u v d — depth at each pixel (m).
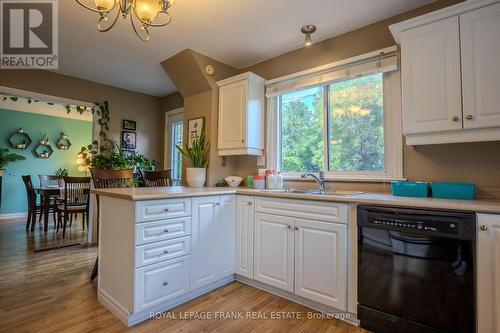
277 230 2.17
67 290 2.25
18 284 2.36
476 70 1.65
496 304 1.34
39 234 4.29
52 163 6.48
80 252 3.34
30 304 2.01
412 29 1.88
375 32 2.38
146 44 2.83
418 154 2.12
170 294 1.95
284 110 3.04
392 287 1.62
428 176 2.06
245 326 1.77
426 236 1.51
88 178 4.27
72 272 2.66
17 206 5.96
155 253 1.86
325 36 2.63
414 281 1.55
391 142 2.25
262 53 3.01
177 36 2.66
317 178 2.51
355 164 2.49
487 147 1.85
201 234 2.18
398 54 2.21
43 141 6.33
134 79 3.91
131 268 1.76
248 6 2.18
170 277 1.95
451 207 1.45
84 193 4.43
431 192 1.90
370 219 1.70
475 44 1.65
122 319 1.80
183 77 3.26
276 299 2.14
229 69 3.34
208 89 3.16
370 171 2.39
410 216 1.56
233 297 2.17
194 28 2.51
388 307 1.63
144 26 1.65
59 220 4.61
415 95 1.85
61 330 1.68
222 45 2.84
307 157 2.82
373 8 2.20
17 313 1.88
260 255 2.27
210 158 3.10
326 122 2.67
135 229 1.76
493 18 1.61
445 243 1.46
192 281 2.10
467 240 1.40
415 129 1.84
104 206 2.08
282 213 2.14
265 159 3.07
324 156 2.66
